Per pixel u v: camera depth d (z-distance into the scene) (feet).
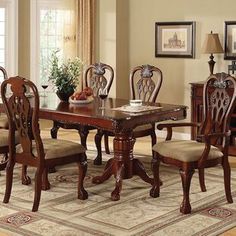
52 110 20.94
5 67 33.55
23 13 33.50
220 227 17.69
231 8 28.37
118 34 31.73
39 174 18.84
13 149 19.45
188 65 30.04
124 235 17.02
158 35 30.78
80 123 20.21
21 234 17.08
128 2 31.60
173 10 30.19
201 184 20.97
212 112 19.95
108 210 19.06
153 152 20.15
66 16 33.27
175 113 21.29
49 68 33.88
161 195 20.58
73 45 33.32
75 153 19.63
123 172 20.21
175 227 17.66
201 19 29.37
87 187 21.42
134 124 19.70
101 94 22.15
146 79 24.98
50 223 17.92
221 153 19.52
